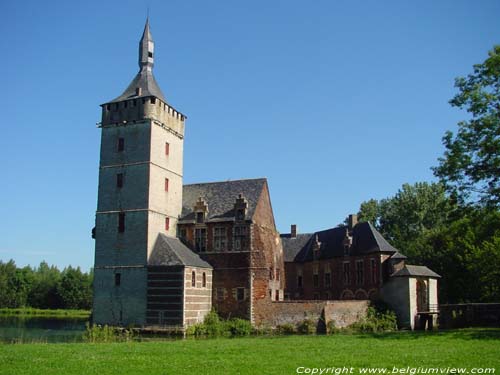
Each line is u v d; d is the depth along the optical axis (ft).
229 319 175.22
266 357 80.07
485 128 121.60
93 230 191.83
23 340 138.72
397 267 189.98
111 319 171.01
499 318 151.53
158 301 166.09
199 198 189.78
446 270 218.79
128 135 181.57
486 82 124.26
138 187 176.35
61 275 449.06
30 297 413.80
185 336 155.53
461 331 126.62
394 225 293.64
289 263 241.55
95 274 176.04
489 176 121.70
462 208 124.67
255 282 176.04
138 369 68.90
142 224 173.27
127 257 173.06
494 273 174.70
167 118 188.14
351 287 207.10
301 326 165.07
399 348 91.09
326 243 229.45
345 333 158.30
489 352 83.56
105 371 67.62
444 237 228.84
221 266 181.06
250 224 180.14
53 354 84.69
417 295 185.98
